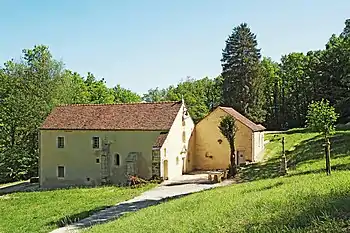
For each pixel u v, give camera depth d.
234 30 70.44
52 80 58.78
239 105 67.88
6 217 27.03
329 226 9.32
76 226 21.94
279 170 32.16
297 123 82.88
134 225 16.06
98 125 43.28
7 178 53.84
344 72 65.50
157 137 40.81
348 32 74.00
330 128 21.50
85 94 79.12
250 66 69.19
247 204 14.96
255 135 45.94
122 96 99.75
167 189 34.69
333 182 16.58
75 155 43.75
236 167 39.94
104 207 27.66
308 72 77.56
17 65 57.66
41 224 23.80
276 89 86.19
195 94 89.56
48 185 44.81
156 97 110.50
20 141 55.75
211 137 47.53
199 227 12.64
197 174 43.97
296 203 13.10
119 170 42.03
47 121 45.84
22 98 54.94
